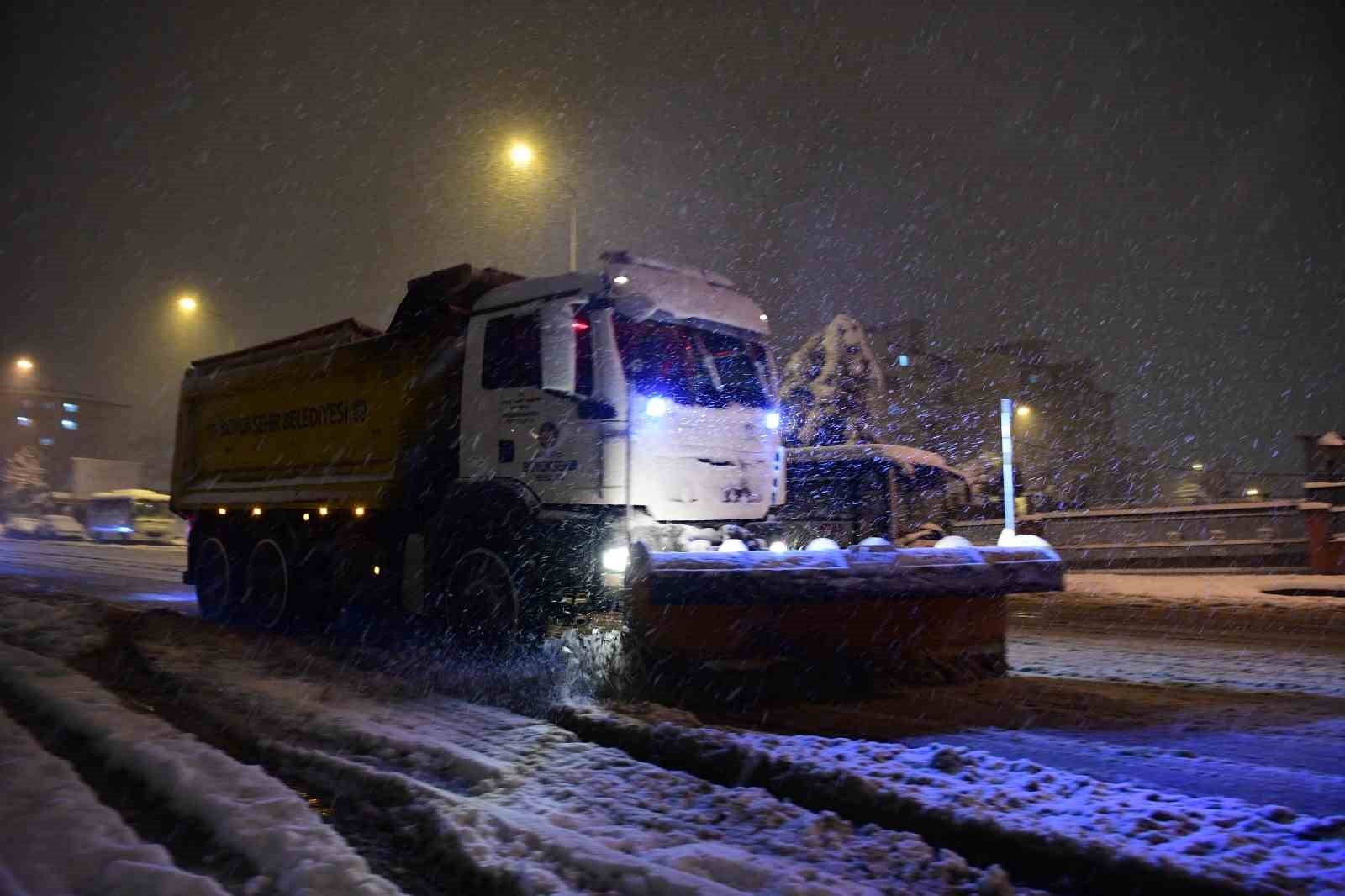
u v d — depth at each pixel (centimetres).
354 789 467
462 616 823
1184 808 400
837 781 443
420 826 407
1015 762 466
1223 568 1942
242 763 499
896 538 1270
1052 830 374
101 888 324
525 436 796
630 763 496
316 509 1025
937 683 727
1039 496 3033
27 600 1146
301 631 1030
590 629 766
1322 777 471
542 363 748
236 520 1181
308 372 1071
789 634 670
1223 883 324
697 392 788
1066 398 4844
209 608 1212
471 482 831
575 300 766
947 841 391
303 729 585
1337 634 1063
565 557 758
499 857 367
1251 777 473
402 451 916
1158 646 966
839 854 375
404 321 941
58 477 8125
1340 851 349
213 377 1272
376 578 938
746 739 515
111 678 757
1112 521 2139
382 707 639
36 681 671
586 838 384
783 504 863
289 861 356
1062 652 915
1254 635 1054
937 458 1347
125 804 435
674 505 757
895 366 4150
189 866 362
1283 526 1923
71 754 517
